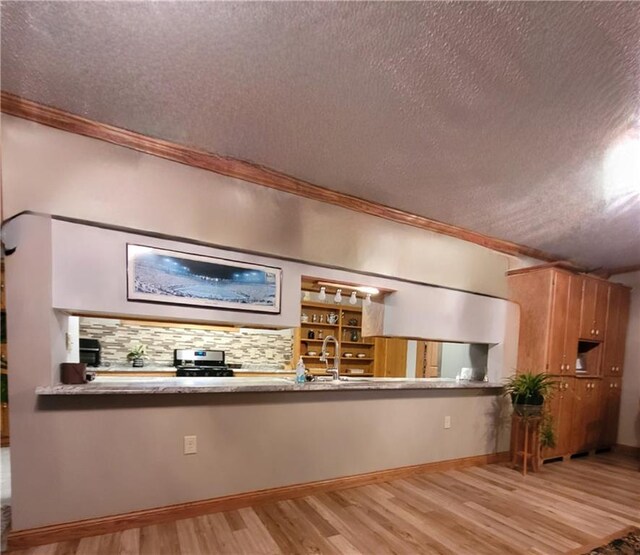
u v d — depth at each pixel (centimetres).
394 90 175
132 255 233
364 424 319
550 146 215
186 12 134
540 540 237
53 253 212
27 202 207
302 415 289
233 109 199
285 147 238
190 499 245
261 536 225
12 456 202
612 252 438
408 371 599
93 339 473
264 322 279
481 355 440
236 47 152
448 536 236
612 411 478
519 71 156
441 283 371
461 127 202
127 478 227
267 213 277
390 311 355
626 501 307
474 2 124
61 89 187
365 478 316
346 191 301
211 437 253
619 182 256
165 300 243
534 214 327
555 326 405
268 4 129
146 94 188
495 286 416
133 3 131
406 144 225
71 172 215
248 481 265
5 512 227
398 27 137
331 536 229
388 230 337
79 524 213
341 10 131
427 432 355
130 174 230
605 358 468
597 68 151
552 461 414
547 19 129
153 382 256
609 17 126
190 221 248
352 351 630
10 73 174
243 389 257
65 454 212
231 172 261
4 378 220
